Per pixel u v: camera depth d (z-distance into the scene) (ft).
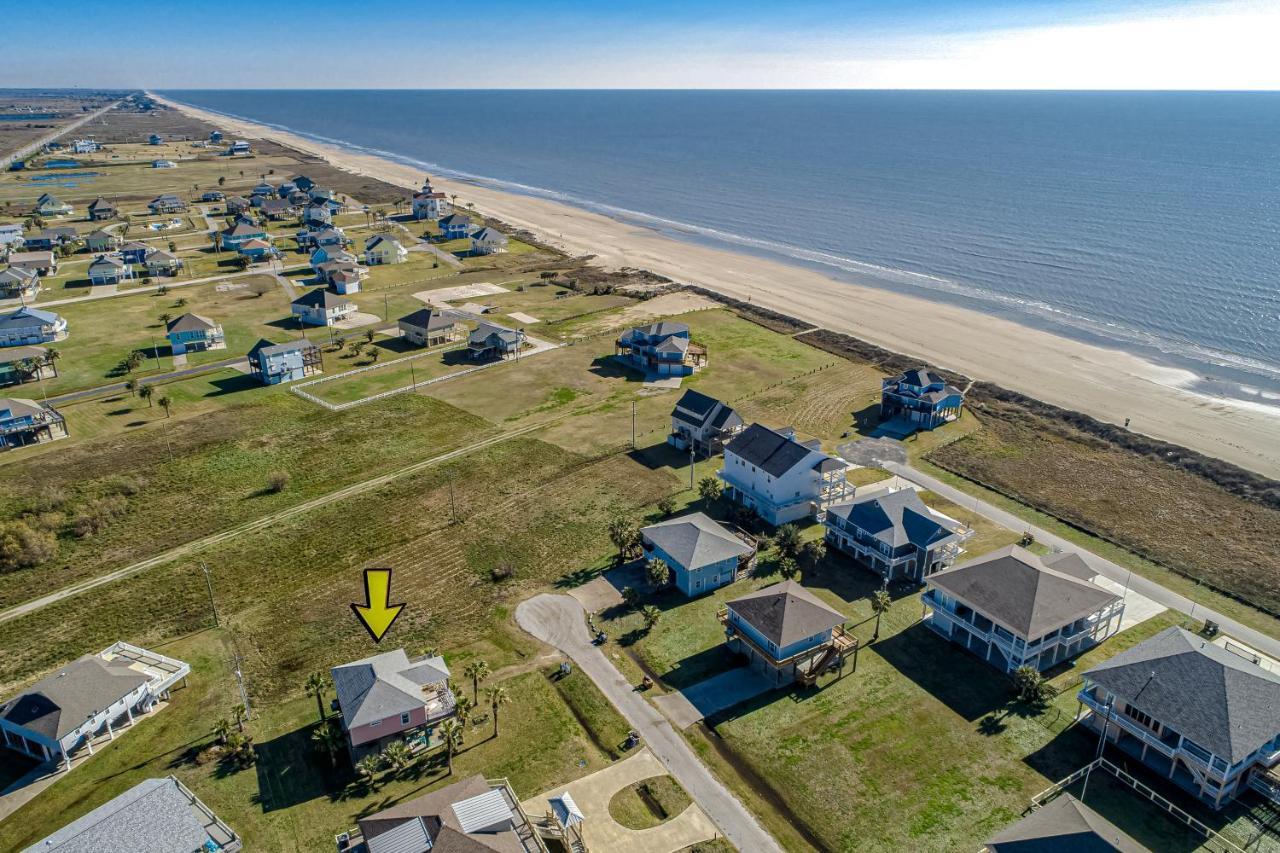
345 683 166.30
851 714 171.22
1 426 293.02
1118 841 124.57
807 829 144.36
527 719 170.09
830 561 227.61
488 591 215.10
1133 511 252.42
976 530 241.35
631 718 170.50
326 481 274.57
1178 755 150.10
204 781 154.10
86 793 151.64
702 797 150.71
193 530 245.45
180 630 200.44
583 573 222.69
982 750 161.38
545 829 142.61
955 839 141.38
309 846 139.23
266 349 354.95
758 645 182.91
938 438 304.71
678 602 209.87
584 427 314.76
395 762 154.10
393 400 341.00
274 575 223.30
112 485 268.21
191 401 337.11
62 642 195.93
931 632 197.77
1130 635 194.90
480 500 261.24
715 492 253.85
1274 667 180.45
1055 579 188.34
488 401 340.18
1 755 161.48
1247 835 141.38
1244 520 246.06
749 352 398.01
